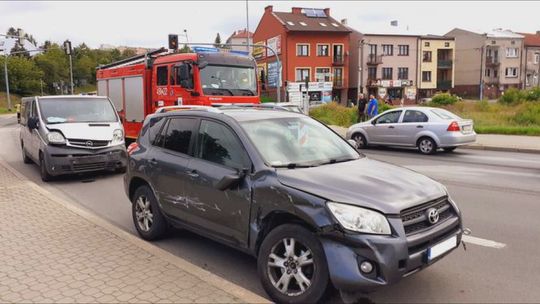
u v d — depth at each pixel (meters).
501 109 31.47
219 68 12.81
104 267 4.55
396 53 65.31
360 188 3.85
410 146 15.13
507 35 77.38
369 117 20.78
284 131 4.89
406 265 3.55
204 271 4.38
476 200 7.95
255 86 13.51
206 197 4.68
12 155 15.41
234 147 4.61
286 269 3.88
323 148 4.93
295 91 42.59
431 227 3.83
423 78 67.75
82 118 10.74
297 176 4.06
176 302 3.74
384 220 3.54
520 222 6.51
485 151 15.61
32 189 8.56
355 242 3.48
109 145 10.28
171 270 4.42
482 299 4.05
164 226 5.65
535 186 9.22
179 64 12.69
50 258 4.86
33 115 11.00
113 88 16.06
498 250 5.31
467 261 4.96
